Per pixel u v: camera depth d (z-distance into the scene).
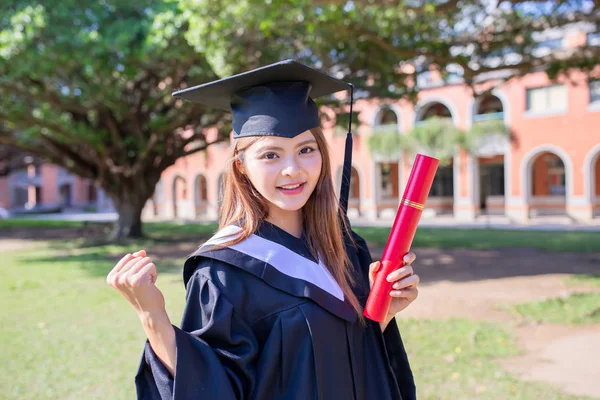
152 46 10.20
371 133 27.80
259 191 1.54
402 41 9.80
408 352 4.86
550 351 4.89
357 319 1.60
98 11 10.48
